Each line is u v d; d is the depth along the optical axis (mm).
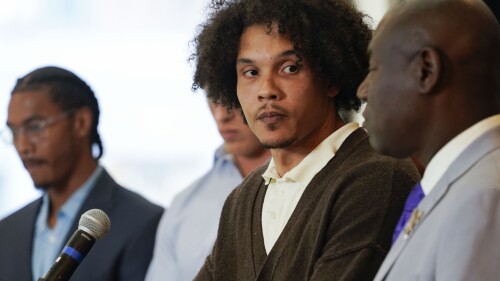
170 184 7160
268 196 3133
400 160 2953
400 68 2459
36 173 4965
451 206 2328
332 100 3145
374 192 2859
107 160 7145
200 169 7125
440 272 2297
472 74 2404
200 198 4684
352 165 2982
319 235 2873
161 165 7180
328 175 3006
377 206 2840
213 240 4520
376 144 2545
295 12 3066
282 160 3115
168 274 4586
